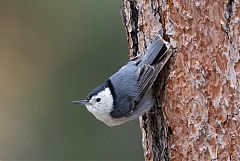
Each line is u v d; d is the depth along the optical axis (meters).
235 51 8.48
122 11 10.09
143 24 9.52
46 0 17.48
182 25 8.84
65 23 17.30
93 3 16.72
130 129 17.11
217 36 8.57
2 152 17.67
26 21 17.95
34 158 17.55
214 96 8.64
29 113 17.83
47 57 17.77
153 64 9.17
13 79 18.08
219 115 8.61
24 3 17.88
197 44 8.72
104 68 16.92
